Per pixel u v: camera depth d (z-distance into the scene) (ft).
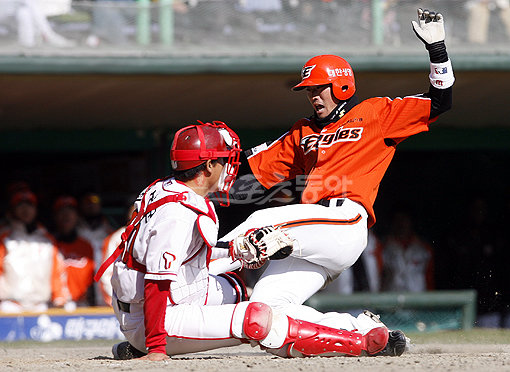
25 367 49.01
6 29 123.03
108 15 125.18
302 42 127.34
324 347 51.49
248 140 157.58
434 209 164.14
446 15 127.65
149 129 158.51
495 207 161.79
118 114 150.20
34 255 115.24
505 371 43.42
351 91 59.67
